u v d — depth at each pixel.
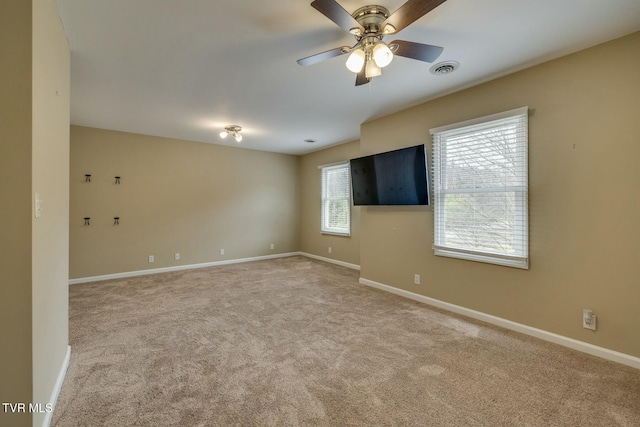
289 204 6.96
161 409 1.74
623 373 2.10
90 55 2.41
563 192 2.48
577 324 2.43
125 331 2.80
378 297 3.83
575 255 2.43
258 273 5.19
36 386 1.43
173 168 5.42
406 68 2.68
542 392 1.90
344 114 3.97
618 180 2.22
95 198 4.70
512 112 2.73
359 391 1.92
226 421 1.65
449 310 3.33
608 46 2.25
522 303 2.75
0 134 1.33
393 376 2.08
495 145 2.92
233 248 6.14
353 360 2.30
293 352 2.42
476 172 3.07
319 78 2.87
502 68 2.68
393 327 2.90
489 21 2.01
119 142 4.88
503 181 2.86
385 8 1.84
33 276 1.39
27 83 1.36
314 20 1.99
